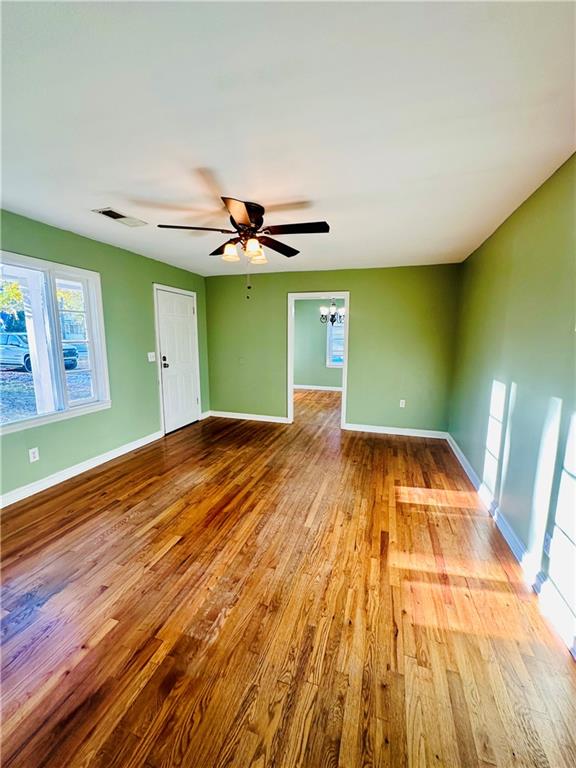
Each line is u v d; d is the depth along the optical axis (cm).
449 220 273
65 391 324
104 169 194
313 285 498
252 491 305
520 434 224
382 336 479
